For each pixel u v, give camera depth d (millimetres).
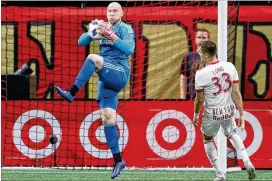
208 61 20797
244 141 27297
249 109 27359
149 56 27375
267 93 27375
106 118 21547
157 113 27297
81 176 25031
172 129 27250
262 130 27250
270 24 27391
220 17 24484
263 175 25531
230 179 23969
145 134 27297
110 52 21281
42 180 23594
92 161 27391
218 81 20641
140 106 27328
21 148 27391
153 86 27375
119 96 27312
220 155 24641
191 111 27219
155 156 27266
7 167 27031
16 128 27359
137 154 27266
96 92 27375
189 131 27219
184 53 27312
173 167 27219
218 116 20750
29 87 27266
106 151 27375
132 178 24359
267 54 27391
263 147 27250
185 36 27328
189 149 27234
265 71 27391
